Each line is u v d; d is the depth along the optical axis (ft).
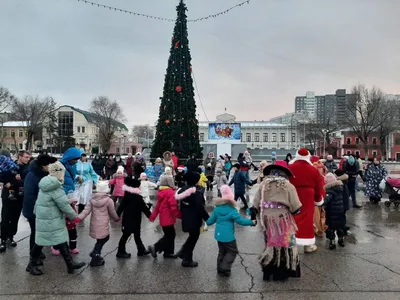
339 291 16.69
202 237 27.02
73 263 19.27
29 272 18.97
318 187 21.91
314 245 23.52
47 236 18.39
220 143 120.67
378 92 209.05
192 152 64.69
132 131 485.56
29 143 232.73
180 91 63.87
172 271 19.33
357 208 41.04
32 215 20.63
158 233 28.37
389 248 24.21
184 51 64.85
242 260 21.36
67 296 16.03
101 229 20.40
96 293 16.37
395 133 266.98
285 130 346.74
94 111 272.10
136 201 21.62
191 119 65.67
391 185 41.50
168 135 64.03
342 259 21.63
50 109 242.58
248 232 28.71
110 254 22.48
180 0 64.69
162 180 21.89
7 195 23.24
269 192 18.16
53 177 18.49
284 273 17.92
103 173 65.92
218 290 16.75
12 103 231.50
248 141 350.02
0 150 24.04
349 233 28.32
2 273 18.93
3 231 23.27
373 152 281.13
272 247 17.80
